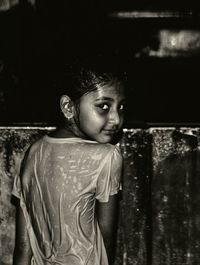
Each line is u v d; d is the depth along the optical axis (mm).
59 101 2832
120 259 3529
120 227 3516
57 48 5055
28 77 4910
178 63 5457
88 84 2676
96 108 2697
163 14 5387
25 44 5008
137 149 3469
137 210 3502
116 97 2697
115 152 2768
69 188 2721
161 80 5523
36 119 4707
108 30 5328
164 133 3477
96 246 2773
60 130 2840
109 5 5312
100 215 2812
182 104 5402
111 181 2770
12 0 4996
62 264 2742
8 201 3490
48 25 5105
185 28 5414
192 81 5527
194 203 3514
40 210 2799
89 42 5168
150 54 5414
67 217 2729
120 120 2740
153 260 3551
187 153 3488
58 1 5121
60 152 2750
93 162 2729
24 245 2916
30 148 2863
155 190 3504
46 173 2760
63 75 2775
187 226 3529
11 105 4840
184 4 5383
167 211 3518
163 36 5406
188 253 3551
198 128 3475
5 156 3463
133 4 5352
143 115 5250
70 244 2729
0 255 3535
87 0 5223
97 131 2729
